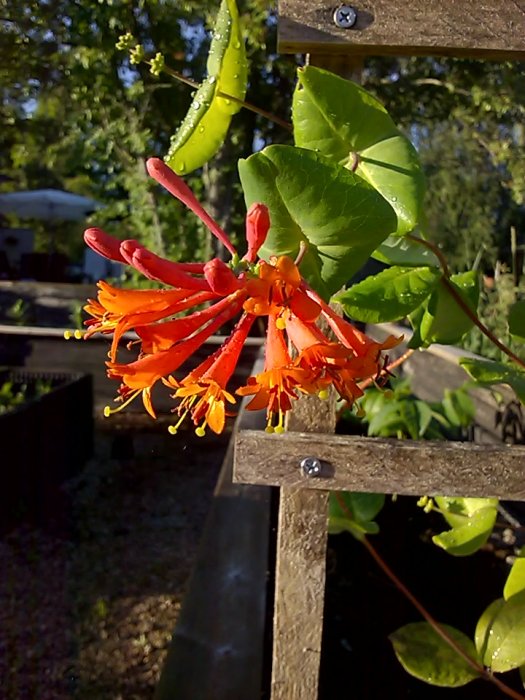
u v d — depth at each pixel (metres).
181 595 0.77
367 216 0.20
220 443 1.36
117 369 0.19
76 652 0.66
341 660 0.47
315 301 0.20
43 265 3.02
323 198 0.20
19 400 1.07
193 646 0.36
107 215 1.80
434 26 0.24
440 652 0.30
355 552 0.61
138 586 0.79
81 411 1.19
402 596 0.52
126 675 0.63
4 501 0.88
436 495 0.25
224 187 1.40
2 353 1.44
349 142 0.25
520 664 0.29
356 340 0.19
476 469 0.25
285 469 0.26
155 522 0.98
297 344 0.19
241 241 1.43
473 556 0.50
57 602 0.75
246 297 0.20
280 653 0.27
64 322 1.73
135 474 1.18
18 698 0.59
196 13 1.25
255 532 0.50
